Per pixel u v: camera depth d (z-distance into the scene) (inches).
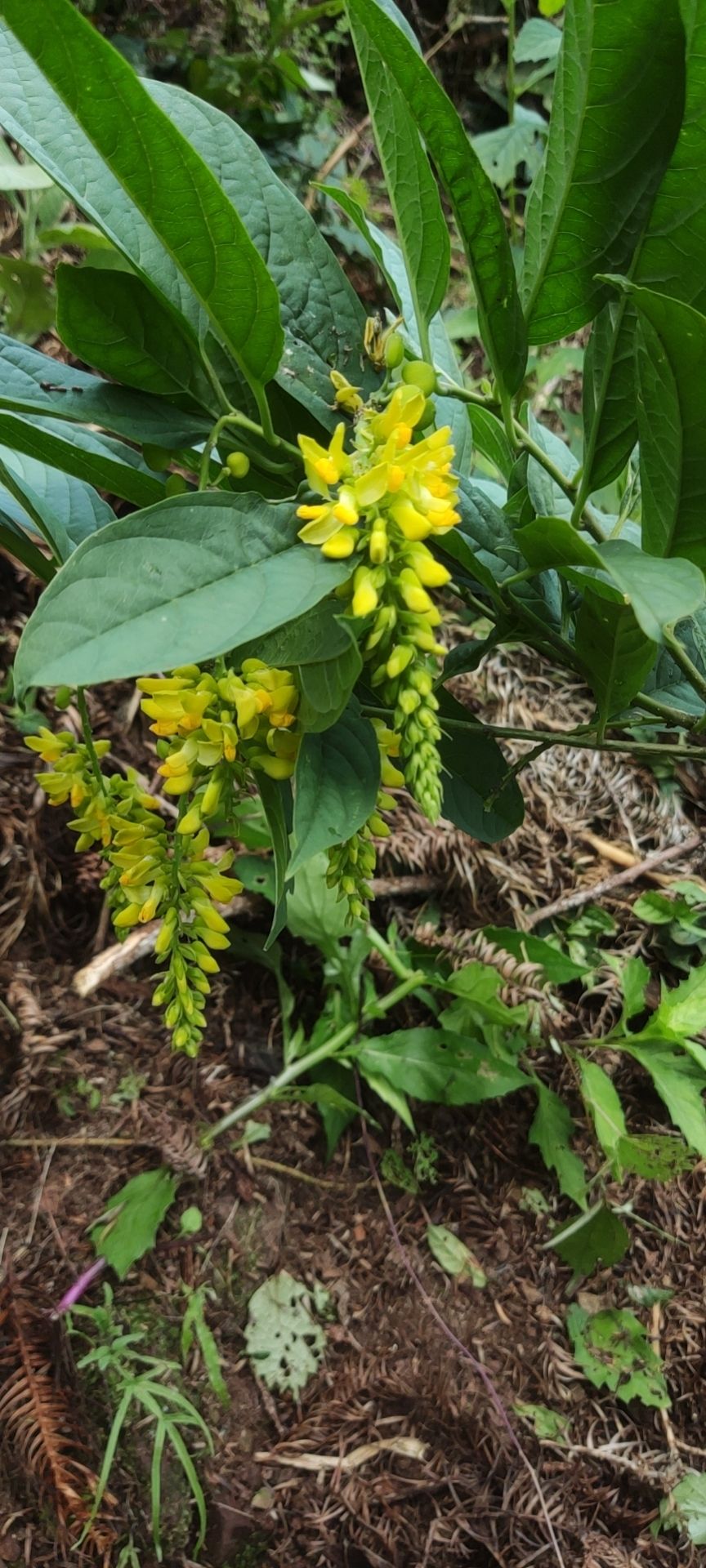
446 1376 30.3
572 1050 33.2
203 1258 30.6
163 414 15.7
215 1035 33.5
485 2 50.2
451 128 12.7
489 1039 33.0
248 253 12.5
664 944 36.5
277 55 41.8
